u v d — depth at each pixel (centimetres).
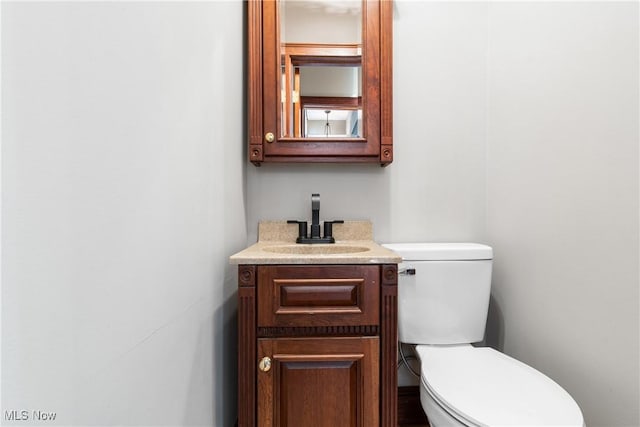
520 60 122
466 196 142
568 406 75
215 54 95
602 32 88
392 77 132
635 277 79
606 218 87
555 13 105
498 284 134
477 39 143
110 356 46
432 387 85
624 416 82
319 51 132
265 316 87
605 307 87
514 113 125
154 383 59
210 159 90
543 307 110
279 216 141
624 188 82
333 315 87
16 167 33
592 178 91
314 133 131
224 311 102
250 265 87
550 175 107
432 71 143
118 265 48
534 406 75
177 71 69
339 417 87
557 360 104
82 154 42
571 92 98
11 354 32
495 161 137
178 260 69
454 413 75
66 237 39
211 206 91
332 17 132
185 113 73
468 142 143
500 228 133
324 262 87
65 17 39
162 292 62
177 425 68
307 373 87
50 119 37
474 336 118
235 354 114
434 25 142
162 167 62
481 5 143
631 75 80
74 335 40
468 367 96
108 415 46
